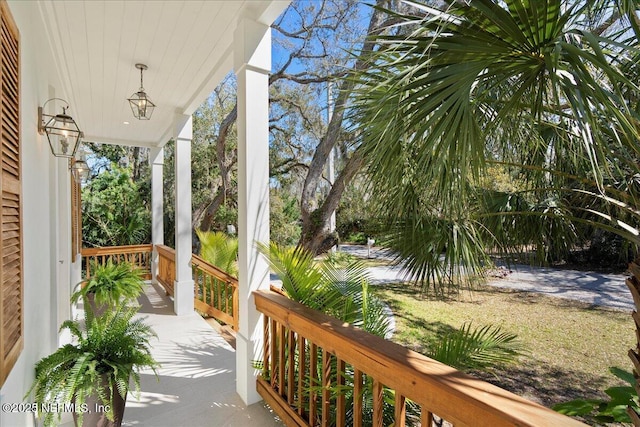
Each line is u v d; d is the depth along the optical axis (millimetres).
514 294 3619
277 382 2201
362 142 1405
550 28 954
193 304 4316
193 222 8633
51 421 1509
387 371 1263
